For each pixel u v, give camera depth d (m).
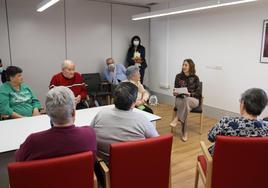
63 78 3.51
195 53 5.33
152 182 1.63
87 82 5.57
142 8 6.34
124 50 6.26
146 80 6.80
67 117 1.32
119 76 5.65
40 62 5.15
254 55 4.24
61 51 5.36
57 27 5.23
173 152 3.33
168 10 4.66
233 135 1.66
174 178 2.66
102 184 1.70
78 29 5.49
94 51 5.79
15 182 1.20
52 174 1.25
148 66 6.77
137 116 1.72
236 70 4.57
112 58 6.04
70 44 5.45
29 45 4.98
